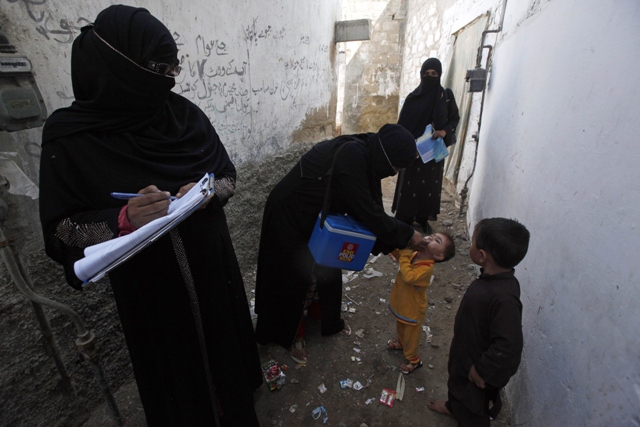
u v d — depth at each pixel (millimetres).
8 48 1279
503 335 1414
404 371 2227
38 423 1666
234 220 3006
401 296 2113
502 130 3014
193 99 2398
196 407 1475
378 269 3348
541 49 2178
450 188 5449
